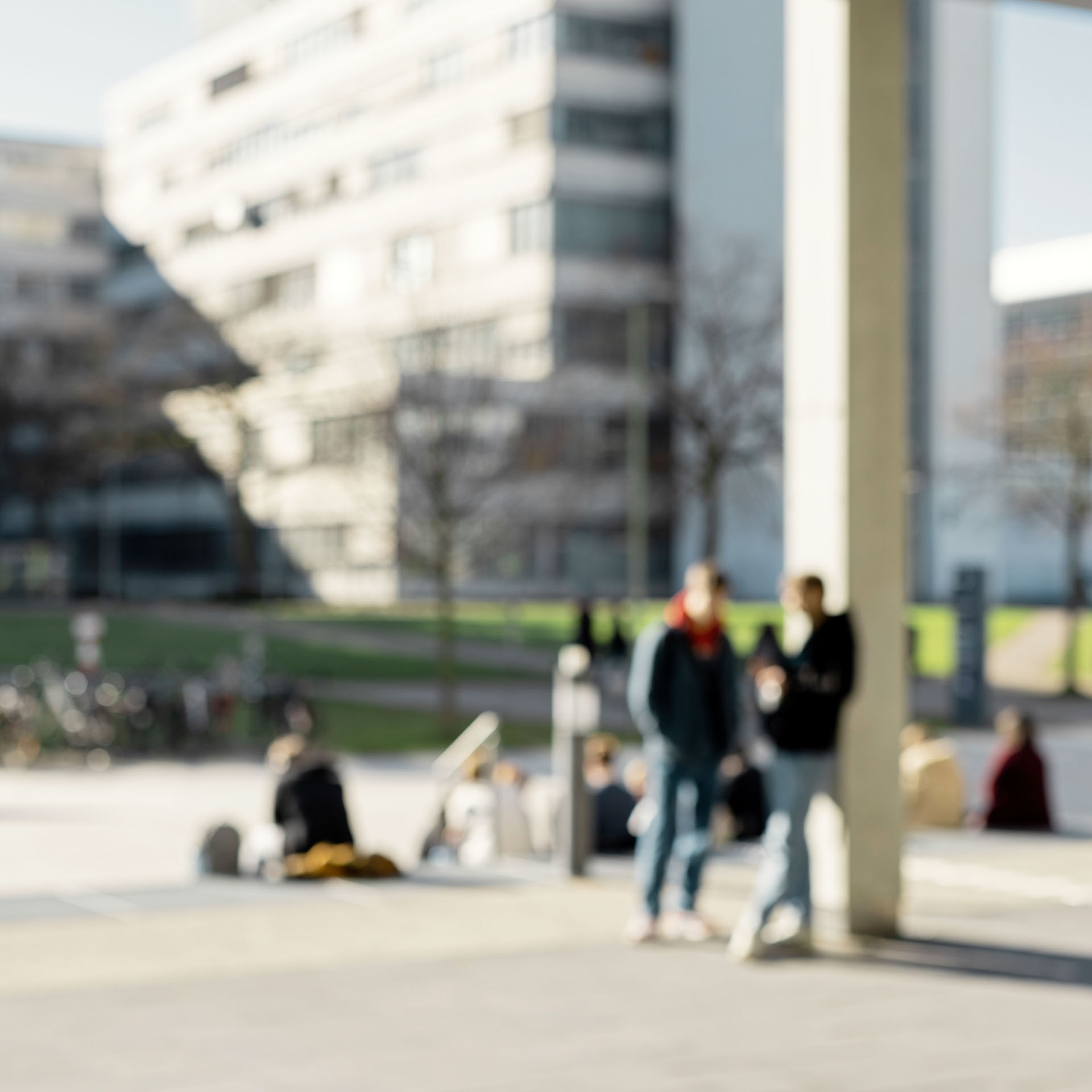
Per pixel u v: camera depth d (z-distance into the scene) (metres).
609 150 76.44
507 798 13.04
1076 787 21.17
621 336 68.81
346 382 77.31
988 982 8.05
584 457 66.62
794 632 9.31
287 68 89.38
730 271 64.12
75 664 41.41
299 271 88.19
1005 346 58.19
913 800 14.41
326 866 11.05
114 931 9.05
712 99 75.50
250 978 7.93
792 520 9.66
